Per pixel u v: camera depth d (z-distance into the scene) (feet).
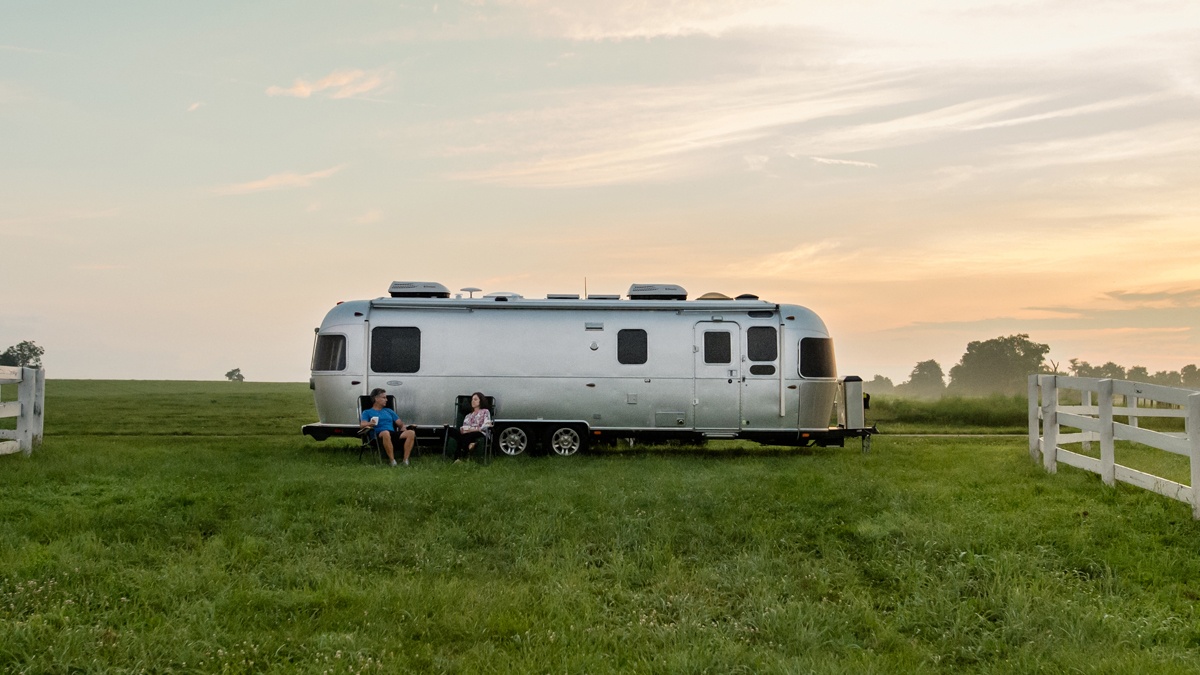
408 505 37.73
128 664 21.17
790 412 56.75
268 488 40.16
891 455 55.31
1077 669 22.13
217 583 27.66
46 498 37.70
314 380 57.36
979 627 25.73
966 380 643.86
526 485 41.93
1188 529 32.91
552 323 57.11
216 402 102.83
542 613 26.35
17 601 24.77
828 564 31.12
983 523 34.17
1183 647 23.73
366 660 21.94
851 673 21.74
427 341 56.85
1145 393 38.22
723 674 21.80
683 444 66.03
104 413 85.97
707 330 57.11
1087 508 36.42
